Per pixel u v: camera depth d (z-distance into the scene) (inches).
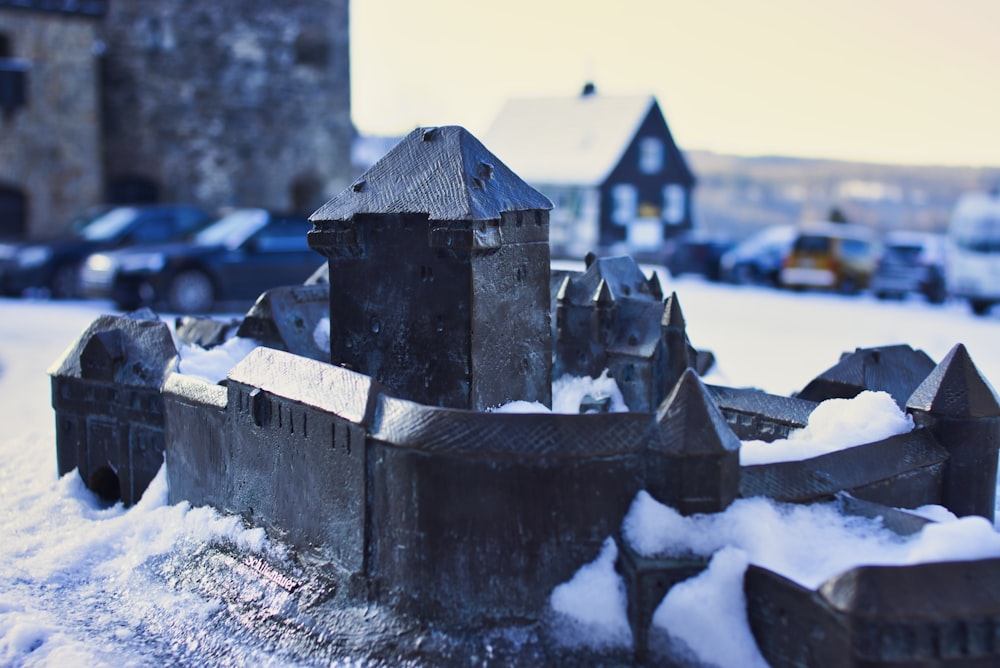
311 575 221.5
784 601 173.9
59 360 302.8
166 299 731.4
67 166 1051.9
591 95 1545.3
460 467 194.4
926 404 226.8
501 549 194.4
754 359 588.7
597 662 186.9
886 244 1127.0
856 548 182.5
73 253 813.9
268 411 233.6
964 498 225.9
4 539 267.0
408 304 239.9
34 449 346.6
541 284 253.0
